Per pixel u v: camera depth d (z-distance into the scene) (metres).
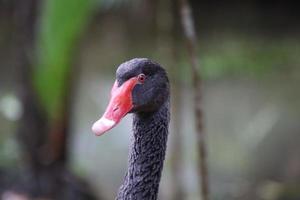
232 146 15.28
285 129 15.19
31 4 11.28
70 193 11.73
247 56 19.91
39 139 11.69
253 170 14.10
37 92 11.15
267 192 13.16
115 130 15.81
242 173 14.01
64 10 10.23
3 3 21.55
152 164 6.32
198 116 8.66
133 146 6.37
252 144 15.05
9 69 19.33
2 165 11.95
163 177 12.96
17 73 11.59
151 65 6.17
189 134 15.28
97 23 21.25
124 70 6.12
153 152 6.31
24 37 11.34
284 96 17.31
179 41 16.28
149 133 6.29
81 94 17.52
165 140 6.37
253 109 16.97
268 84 18.20
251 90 17.92
